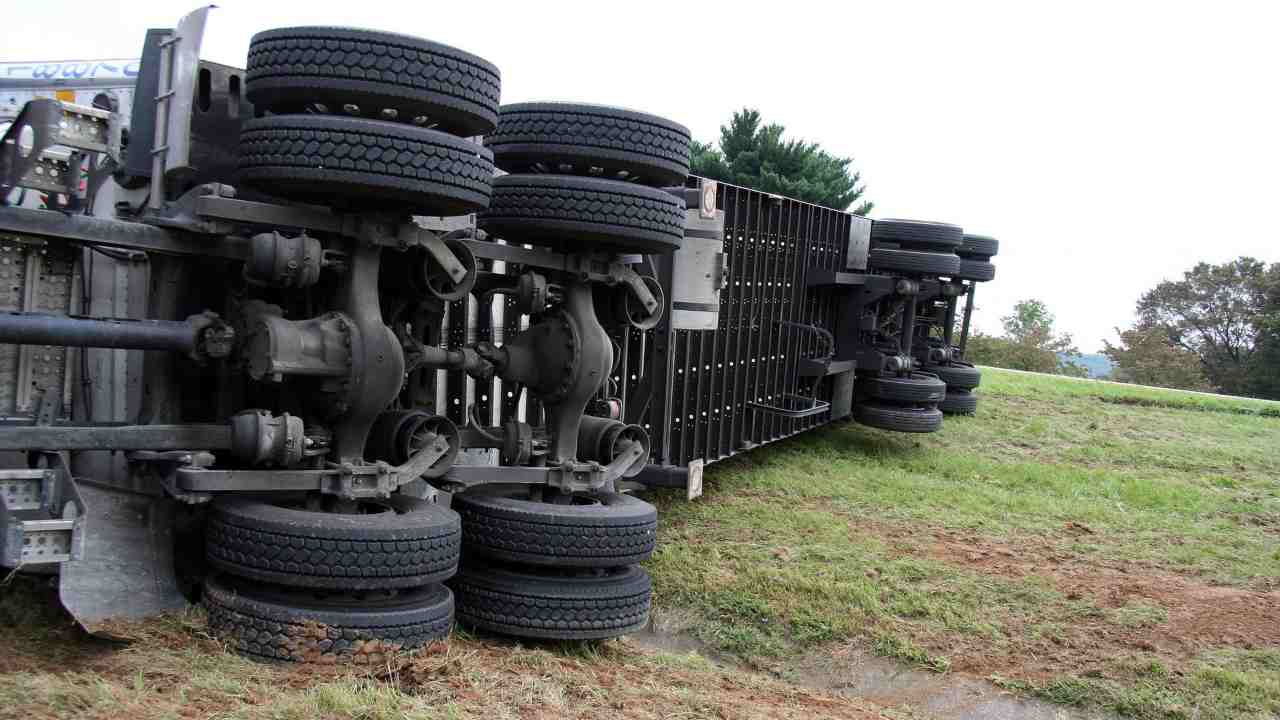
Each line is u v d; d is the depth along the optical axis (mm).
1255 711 6551
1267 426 19844
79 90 8094
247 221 5492
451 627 5961
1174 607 8391
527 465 7203
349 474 5883
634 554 6746
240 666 5129
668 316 9938
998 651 7457
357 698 4781
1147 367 55531
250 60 5691
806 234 14203
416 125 5809
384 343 5801
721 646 7621
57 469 5078
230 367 5852
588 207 6645
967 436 16953
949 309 18938
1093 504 12422
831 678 7195
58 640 5051
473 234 7508
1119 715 6586
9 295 5734
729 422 12227
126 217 6207
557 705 5270
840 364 14812
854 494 12148
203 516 6016
